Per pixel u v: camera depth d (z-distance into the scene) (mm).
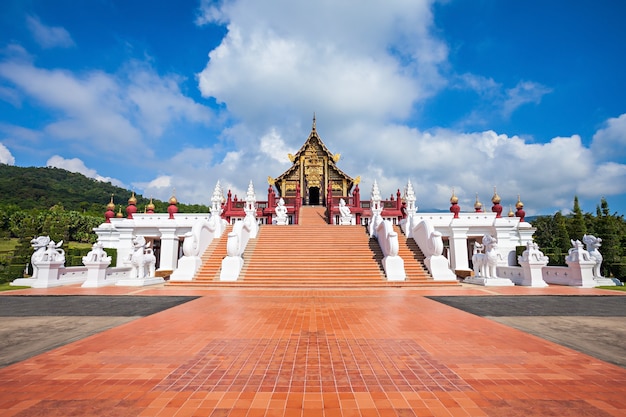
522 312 8531
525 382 4113
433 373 4371
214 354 5102
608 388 3955
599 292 12344
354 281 14070
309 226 20391
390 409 3416
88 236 46469
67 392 3805
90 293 12281
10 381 4125
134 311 8703
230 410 3383
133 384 4016
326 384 4016
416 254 16859
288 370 4457
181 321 7391
